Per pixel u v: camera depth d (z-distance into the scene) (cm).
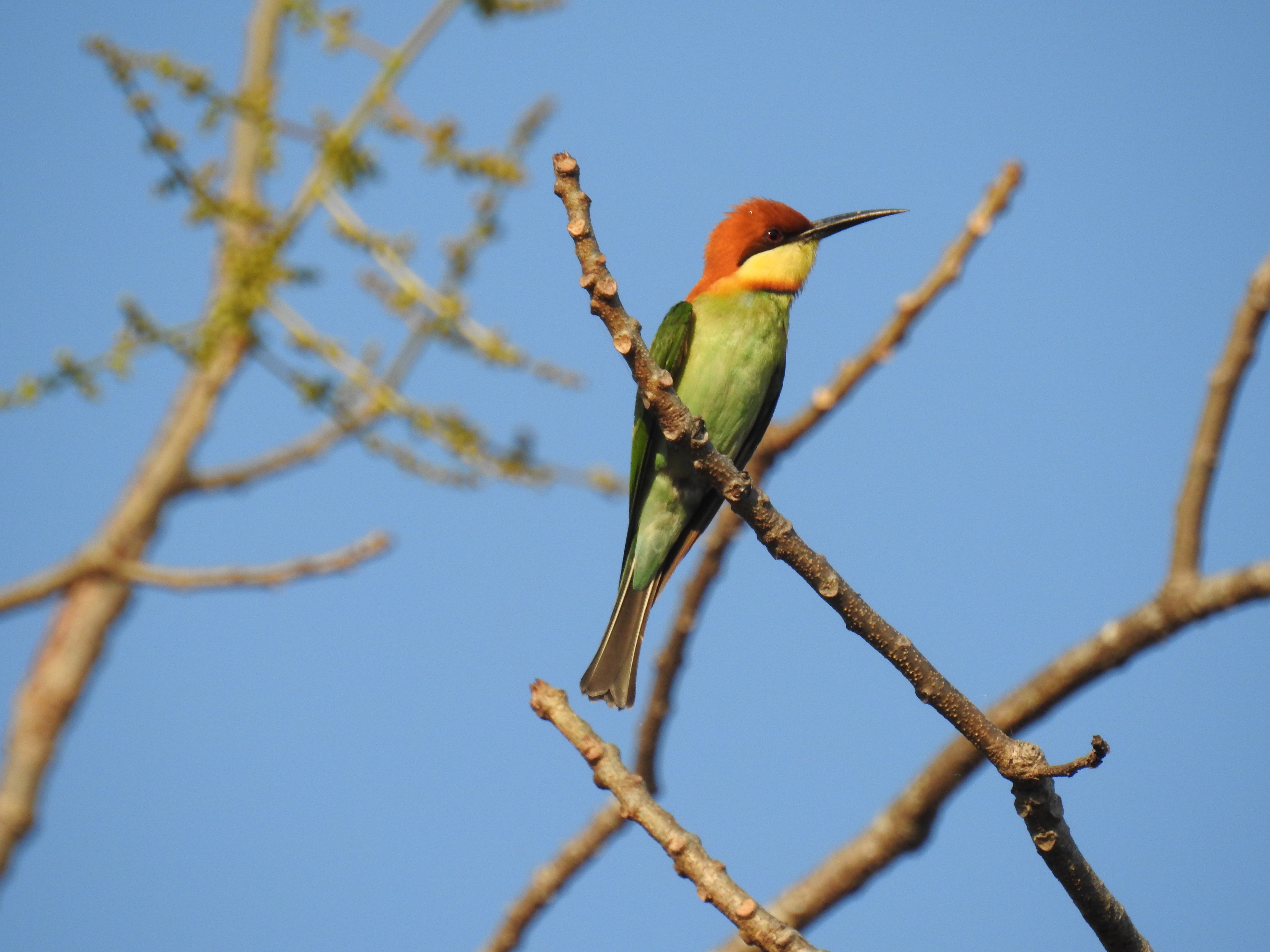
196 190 1037
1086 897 619
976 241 940
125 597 1178
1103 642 816
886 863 869
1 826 1105
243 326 1026
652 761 982
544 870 837
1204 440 807
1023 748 616
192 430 1140
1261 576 764
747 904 586
